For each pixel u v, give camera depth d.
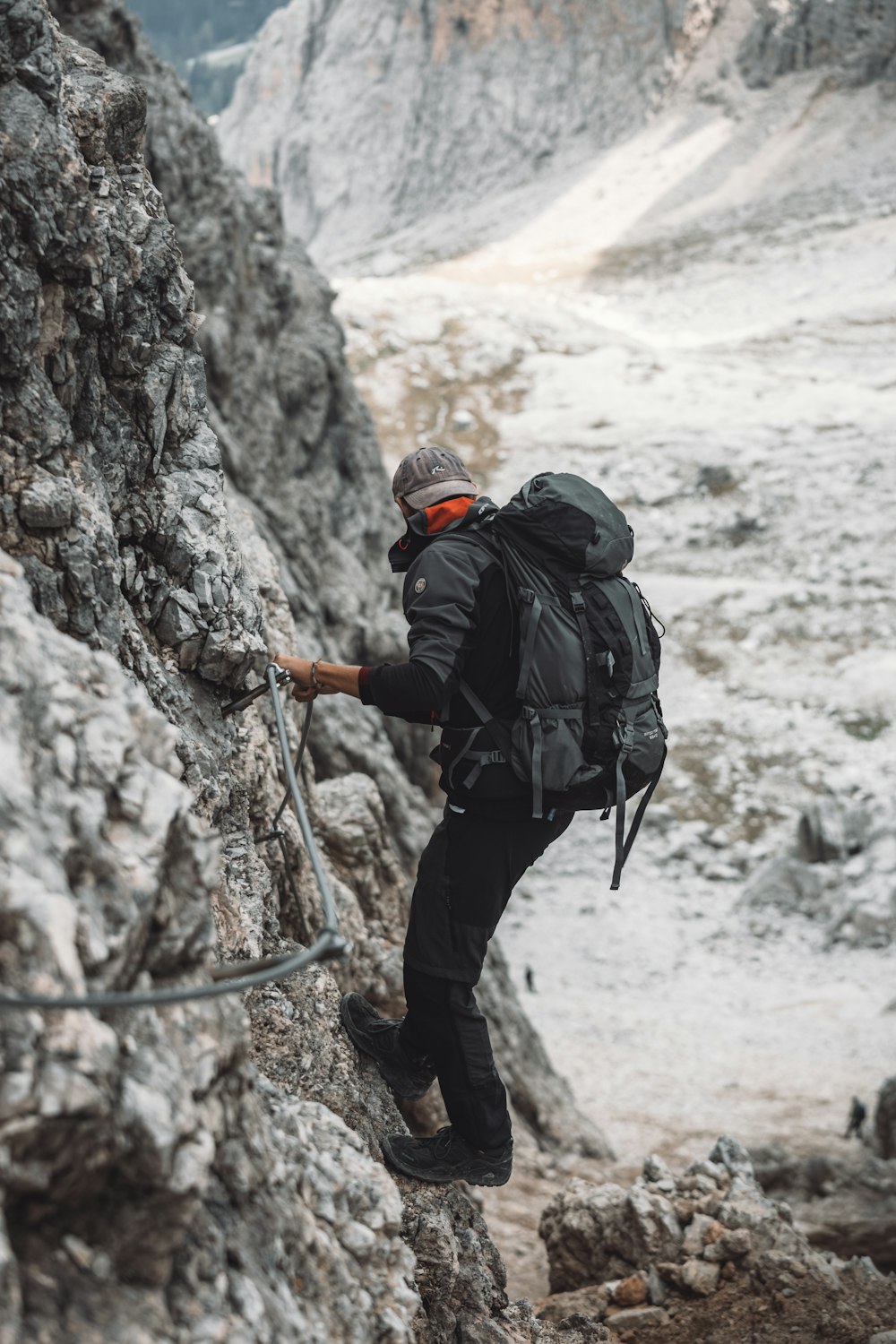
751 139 149.00
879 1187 13.32
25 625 2.26
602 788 3.22
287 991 3.93
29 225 3.09
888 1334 5.45
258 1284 2.21
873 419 69.38
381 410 77.44
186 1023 2.22
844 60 151.50
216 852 2.36
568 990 30.86
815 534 57.66
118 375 3.68
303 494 24.89
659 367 82.12
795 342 89.69
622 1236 7.02
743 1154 7.82
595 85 175.88
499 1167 3.83
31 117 3.13
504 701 3.22
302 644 16.12
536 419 75.38
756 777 41.72
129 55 22.97
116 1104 1.91
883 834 35.94
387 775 15.02
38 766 2.08
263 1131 2.47
